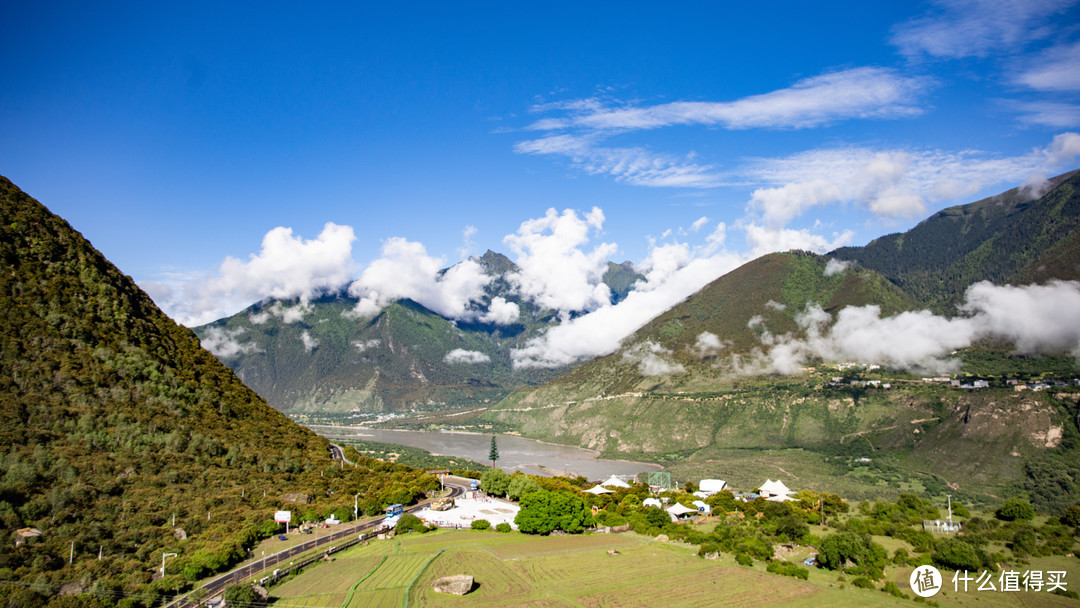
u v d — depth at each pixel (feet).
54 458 413.59
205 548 380.78
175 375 588.91
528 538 489.26
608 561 420.36
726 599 347.97
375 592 349.20
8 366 466.29
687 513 579.48
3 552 324.60
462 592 350.43
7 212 570.46
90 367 513.86
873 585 364.79
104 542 362.74
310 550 420.36
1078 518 465.88
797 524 472.44
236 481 505.25
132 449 469.98
